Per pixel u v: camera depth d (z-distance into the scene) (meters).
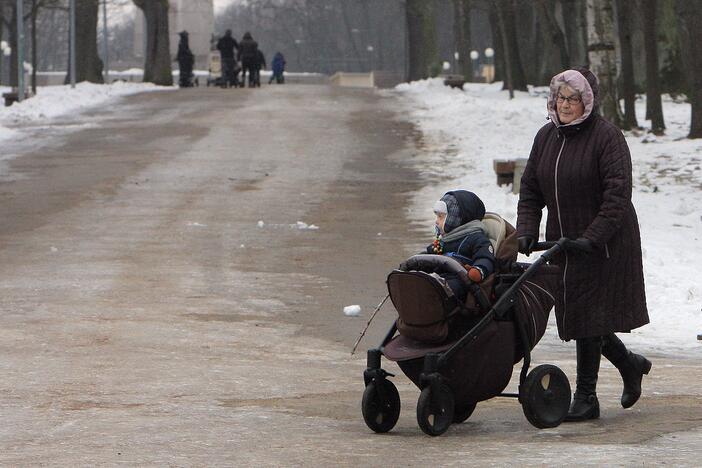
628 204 23.42
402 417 24.50
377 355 22.78
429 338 22.44
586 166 23.45
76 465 18.69
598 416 24.06
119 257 54.22
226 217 67.88
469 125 115.31
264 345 35.44
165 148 102.12
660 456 18.41
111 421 23.22
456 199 23.12
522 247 23.95
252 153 98.88
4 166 92.00
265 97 155.88
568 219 23.89
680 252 52.62
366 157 96.81
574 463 18.00
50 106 141.12
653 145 94.31
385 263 53.44
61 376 29.09
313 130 114.94
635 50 153.88
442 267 22.62
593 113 23.62
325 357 33.62
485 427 23.30
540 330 23.30
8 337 35.47
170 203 73.31
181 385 28.03
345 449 20.25
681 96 148.62
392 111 133.38
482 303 22.48
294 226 64.81
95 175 86.25
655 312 41.69
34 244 58.12
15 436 21.66
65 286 46.31
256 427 22.66
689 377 30.09
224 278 48.91
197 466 18.56
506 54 155.88
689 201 69.06
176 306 42.31
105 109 140.62
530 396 22.53
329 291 46.41
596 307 23.53
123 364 31.11
